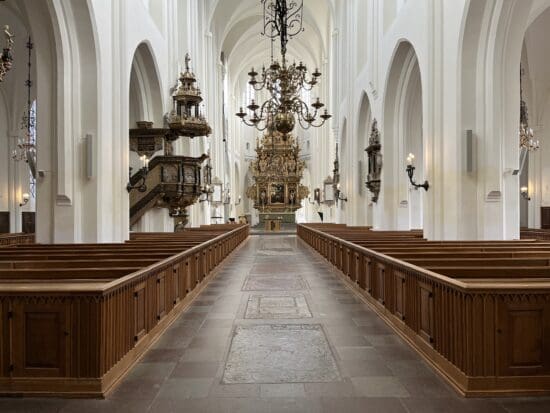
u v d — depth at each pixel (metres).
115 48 12.54
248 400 4.25
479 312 4.30
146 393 4.42
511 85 10.73
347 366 5.13
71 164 11.14
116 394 4.41
